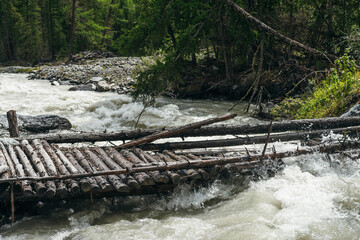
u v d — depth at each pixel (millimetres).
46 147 6648
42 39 57594
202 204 5895
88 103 15344
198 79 18250
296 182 6273
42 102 15305
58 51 54062
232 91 17672
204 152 7246
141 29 17422
